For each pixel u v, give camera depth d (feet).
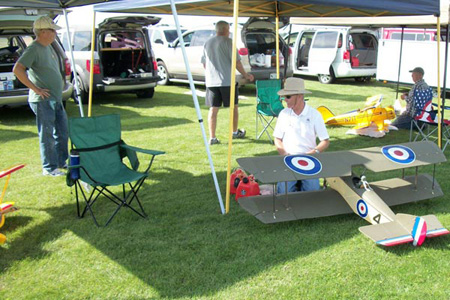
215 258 11.31
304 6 20.97
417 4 16.29
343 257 11.19
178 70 40.83
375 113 23.22
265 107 23.16
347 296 9.62
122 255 11.53
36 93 16.52
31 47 16.25
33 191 16.03
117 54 34.19
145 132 24.68
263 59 35.29
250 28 35.35
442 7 18.25
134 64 34.86
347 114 24.43
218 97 21.67
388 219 11.66
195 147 21.66
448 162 18.75
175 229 12.98
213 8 20.85
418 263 10.83
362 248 11.62
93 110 30.91
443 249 11.46
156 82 34.88
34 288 10.14
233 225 13.20
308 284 10.09
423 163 13.26
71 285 10.25
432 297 9.51
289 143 14.65
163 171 18.17
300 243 11.98
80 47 33.06
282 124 14.82
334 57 42.73
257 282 10.22
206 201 15.07
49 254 11.62
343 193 13.58
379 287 9.92
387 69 38.65
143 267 10.94
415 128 24.21
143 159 19.77
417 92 21.90
